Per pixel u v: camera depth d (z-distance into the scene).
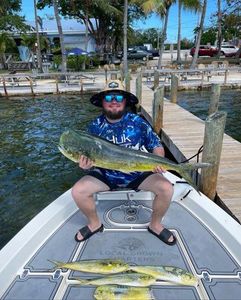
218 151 4.01
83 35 34.94
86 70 26.86
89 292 2.18
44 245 2.69
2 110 13.40
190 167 2.58
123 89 2.77
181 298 2.12
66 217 3.11
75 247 2.67
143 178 2.78
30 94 16.75
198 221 3.05
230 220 2.92
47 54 33.16
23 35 28.39
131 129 2.85
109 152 2.41
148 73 18.53
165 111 10.05
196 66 23.20
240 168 4.98
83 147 2.35
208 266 2.43
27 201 5.30
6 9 34.03
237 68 17.75
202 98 15.58
